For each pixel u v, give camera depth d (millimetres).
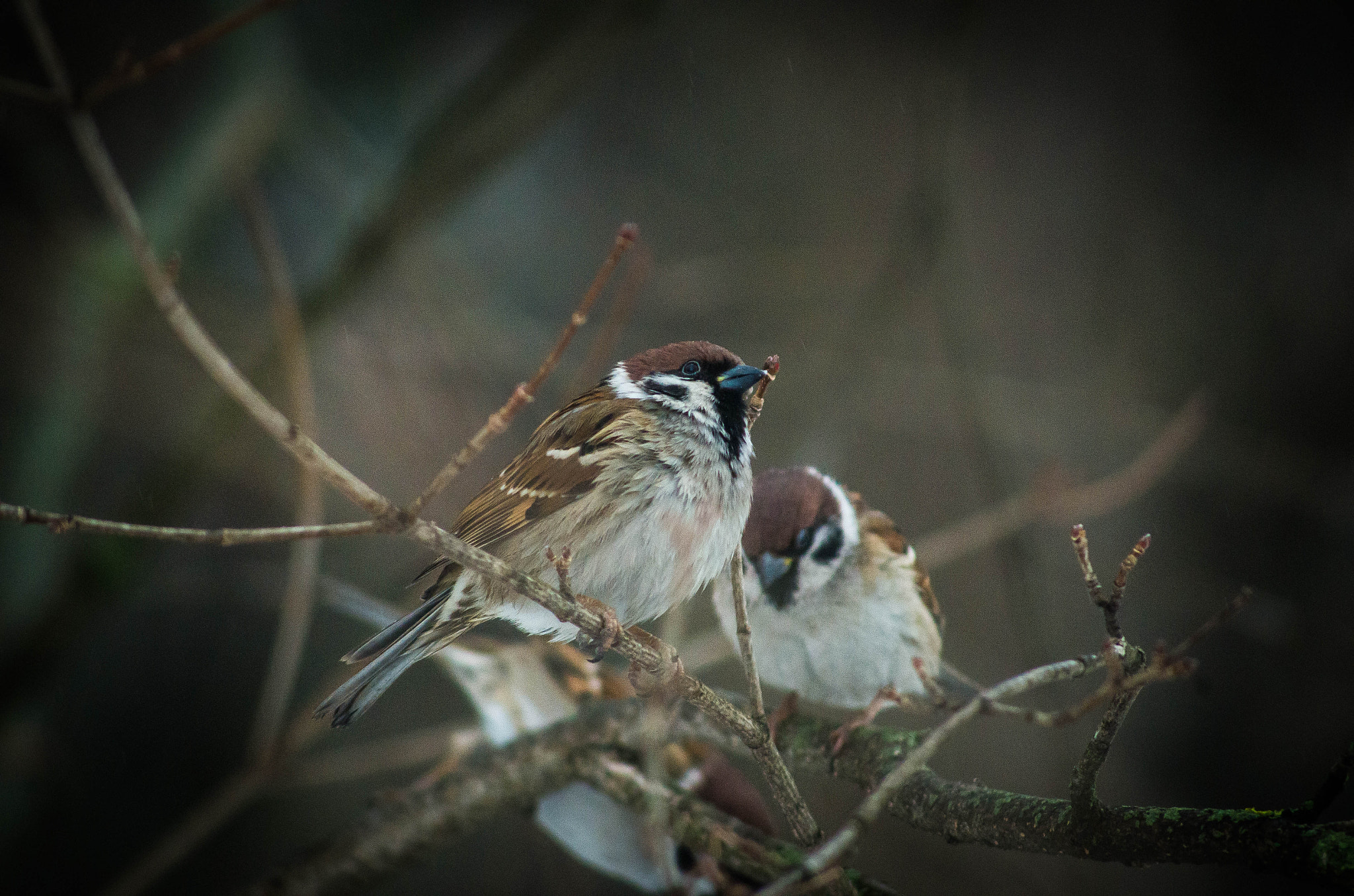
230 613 11641
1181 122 13883
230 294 11367
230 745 11141
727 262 12953
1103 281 13430
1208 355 12820
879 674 7898
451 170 10031
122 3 12117
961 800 5785
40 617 9188
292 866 7051
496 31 14289
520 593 4676
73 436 10477
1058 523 10961
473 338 11477
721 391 6641
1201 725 11156
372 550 10891
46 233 10734
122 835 10625
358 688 5688
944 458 12516
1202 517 12055
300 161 11266
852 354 10961
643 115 14523
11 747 9250
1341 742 10898
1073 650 11602
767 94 14633
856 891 5227
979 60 14523
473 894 10359
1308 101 13422
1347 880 4438
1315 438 12227
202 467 9539
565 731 7227
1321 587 11578
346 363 11500
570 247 13703
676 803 6547
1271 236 13156
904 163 14164
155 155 11758
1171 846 4887
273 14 11125
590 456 6395
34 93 4680
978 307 13438
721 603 8062
